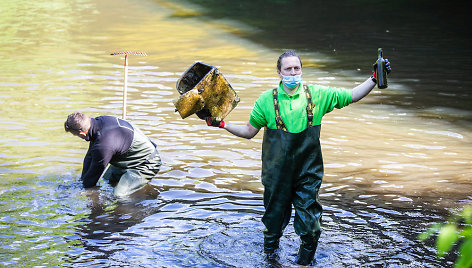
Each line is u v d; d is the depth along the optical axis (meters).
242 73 14.11
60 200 7.30
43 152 8.95
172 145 9.38
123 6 24.52
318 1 26.31
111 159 7.73
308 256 5.66
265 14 23.09
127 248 6.09
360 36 19.05
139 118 10.68
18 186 7.67
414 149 9.34
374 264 5.72
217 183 7.91
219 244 6.18
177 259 5.86
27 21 20.80
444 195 7.47
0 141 9.35
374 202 7.26
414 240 6.23
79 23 20.59
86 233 6.44
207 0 26.45
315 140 5.45
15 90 12.27
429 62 15.53
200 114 5.71
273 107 5.43
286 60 5.35
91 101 11.62
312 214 5.52
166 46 17.12
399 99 12.31
